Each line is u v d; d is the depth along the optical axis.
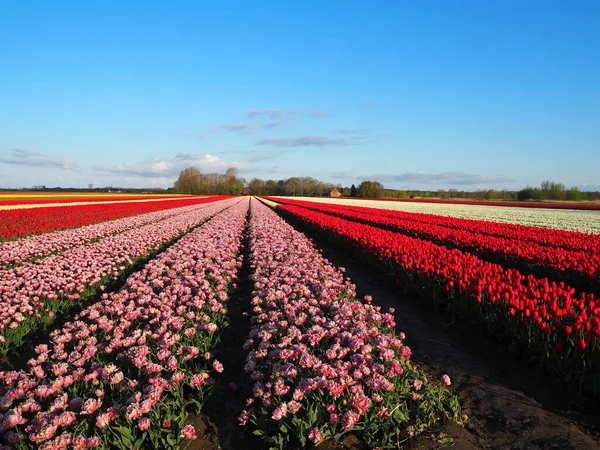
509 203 76.81
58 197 68.69
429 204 67.38
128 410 4.23
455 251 12.10
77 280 9.92
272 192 153.38
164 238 18.70
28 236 20.38
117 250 14.73
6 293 8.71
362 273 13.48
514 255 12.96
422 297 9.73
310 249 14.93
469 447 4.40
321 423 4.39
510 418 4.95
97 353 5.99
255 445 4.58
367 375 4.94
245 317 8.76
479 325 7.71
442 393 5.24
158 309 7.95
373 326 6.23
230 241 17.66
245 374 6.14
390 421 4.50
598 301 7.14
